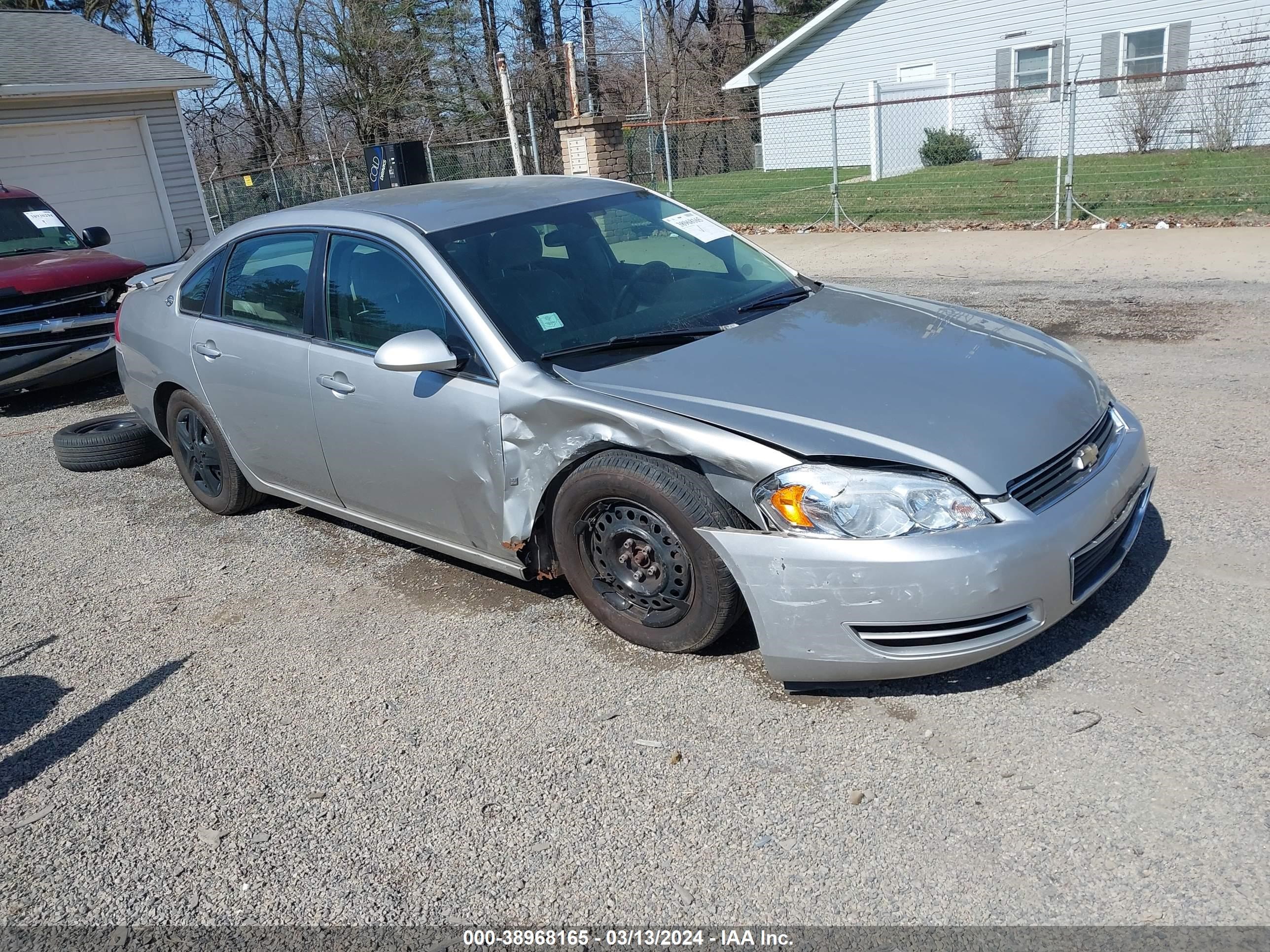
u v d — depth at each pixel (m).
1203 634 3.20
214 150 37.19
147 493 5.78
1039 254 10.48
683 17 43.09
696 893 2.43
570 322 3.66
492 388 3.48
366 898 2.53
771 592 2.90
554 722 3.16
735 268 4.31
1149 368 6.18
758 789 2.76
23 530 5.39
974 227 12.70
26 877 2.74
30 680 3.80
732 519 3.08
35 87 15.43
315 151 35.22
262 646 3.85
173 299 5.03
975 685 3.08
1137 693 2.95
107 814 2.97
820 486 2.83
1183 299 7.91
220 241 4.86
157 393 5.22
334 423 4.06
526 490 3.48
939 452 2.86
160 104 17.44
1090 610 3.43
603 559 3.43
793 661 2.96
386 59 29.61
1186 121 19.55
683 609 3.27
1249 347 6.41
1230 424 5.05
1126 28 20.25
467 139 31.06
